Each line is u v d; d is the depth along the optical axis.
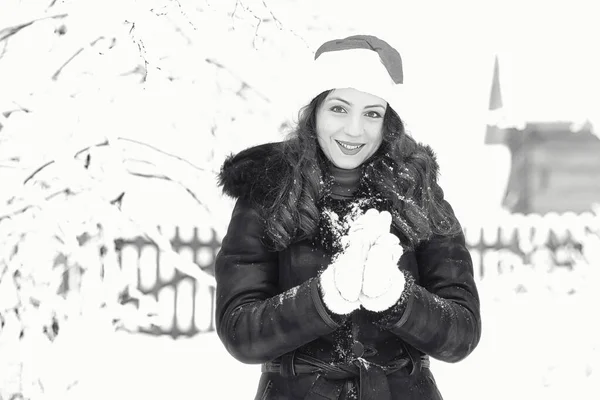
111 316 5.70
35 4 5.73
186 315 8.41
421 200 2.38
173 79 6.82
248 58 7.38
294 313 2.06
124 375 6.54
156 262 8.41
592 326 8.21
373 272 1.97
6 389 5.37
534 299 9.16
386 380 2.19
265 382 2.32
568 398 6.49
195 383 6.69
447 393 6.63
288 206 2.28
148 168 7.04
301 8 8.65
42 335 5.46
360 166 2.43
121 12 5.73
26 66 5.78
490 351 7.66
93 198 5.76
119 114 6.03
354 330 2.24
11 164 5.59
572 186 15.88
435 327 2.12
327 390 2.20
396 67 2.42
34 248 5.51
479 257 9.82
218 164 6.71
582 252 9.72
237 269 2.30
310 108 2.40
